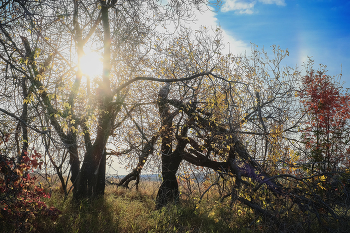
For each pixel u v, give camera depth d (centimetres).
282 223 719
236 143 914
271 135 873
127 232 639
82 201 829
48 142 666
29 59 609
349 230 703
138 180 1243
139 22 948
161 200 970
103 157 1019
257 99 970
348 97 971
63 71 725
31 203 596
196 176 1013
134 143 993
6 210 542
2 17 571
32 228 567
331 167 902
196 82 986
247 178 913
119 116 1083
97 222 670
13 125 667
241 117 914
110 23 1009
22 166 576
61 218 654
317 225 766
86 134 938
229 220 789
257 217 773
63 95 675
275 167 862
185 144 1013
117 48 920
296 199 783
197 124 978
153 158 994
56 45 729
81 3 862
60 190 1033
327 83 1013
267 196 816
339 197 819
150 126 984
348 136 932
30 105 649
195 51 999
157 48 960
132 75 1007
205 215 816
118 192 1175
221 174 942
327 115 966
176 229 688
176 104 991
